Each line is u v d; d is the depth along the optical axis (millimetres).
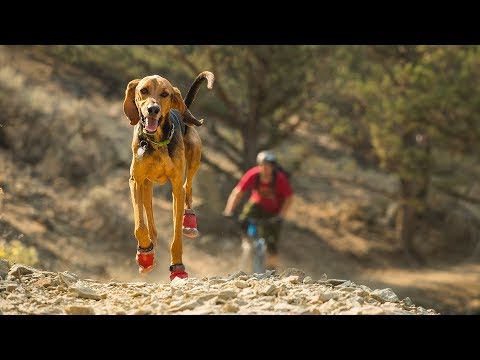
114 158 19250
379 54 20375
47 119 19172
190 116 6754
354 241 21781
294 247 20594
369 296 5867
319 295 5578
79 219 16266
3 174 17234
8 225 14844
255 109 19453
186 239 18375
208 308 5184
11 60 22312
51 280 6164
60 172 18125
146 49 18500
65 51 19781
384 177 25656
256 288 5949
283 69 18703
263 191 12883
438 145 19375
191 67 18688
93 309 5129
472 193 24375
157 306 5309
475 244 23297
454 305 18156
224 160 22250
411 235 21969
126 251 15789
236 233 19062
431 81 18297
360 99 20469
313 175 24109
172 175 6641
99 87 23094
